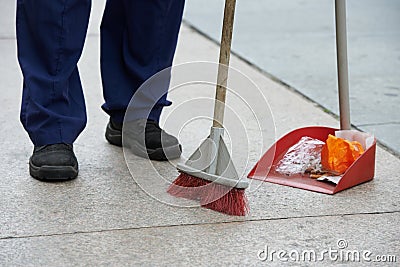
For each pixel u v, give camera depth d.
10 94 3.18
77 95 2.38
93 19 4.61
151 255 1.83
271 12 4.92
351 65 3.72
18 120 2.85
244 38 4.29
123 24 2.51
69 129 2.31
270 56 3.92
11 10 4.83
